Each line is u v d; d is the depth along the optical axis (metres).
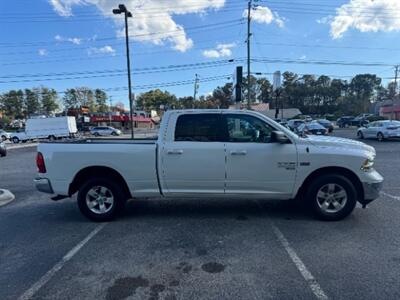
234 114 5.38
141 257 4.09
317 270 3.65
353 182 5.31
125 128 78.69
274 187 5.28
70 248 4.44
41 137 42.31
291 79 118.56
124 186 5.60
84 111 76.94
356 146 5.32
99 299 3.15
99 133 50.62
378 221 5.27
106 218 5.53
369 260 3.88
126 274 3.65
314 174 5.28
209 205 6.41
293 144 5.23
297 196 5.53
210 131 5.36
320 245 4.34
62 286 3.42
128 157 5.39
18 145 34.38
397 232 4.78
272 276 3.54
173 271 3.70
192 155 5.29
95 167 5.50
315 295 3.15
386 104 71.81
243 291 3.25
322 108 114.44
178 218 5.64
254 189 5.31
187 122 5.41
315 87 114.94
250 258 4.00
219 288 3.31
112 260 4.02
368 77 116.06
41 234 5.05
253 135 5.35
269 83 108.44
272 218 5.53
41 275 3.68
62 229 5.25
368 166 5.18
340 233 4.76
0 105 108.06
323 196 5.28
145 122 91.31
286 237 4.65
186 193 5.42
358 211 5.83
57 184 5.53
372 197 5.18
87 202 5.54
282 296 3.14
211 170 5.29
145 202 6.72
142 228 5.18
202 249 4.30
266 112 72.38
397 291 3.20
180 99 112.88
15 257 4.19
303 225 5.14
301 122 36.78
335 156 5.14
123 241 4.64
